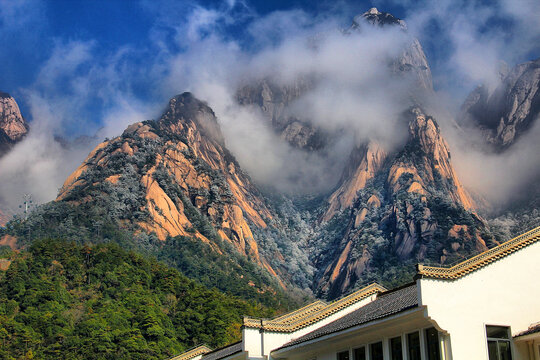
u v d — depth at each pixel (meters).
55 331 115.44
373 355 32.66
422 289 28.06
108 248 165.00
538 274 29.89
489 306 28.66
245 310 146.12
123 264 157.25
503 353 28.25
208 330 128.25
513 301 29.03
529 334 27.80
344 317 40.06
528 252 30.09
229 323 132.25
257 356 39.81
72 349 108.62
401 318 29.52
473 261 29.23
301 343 37.00
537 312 29.20
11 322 113.94
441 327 27.70
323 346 36.09
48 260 149.88
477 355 27.80
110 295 141.12
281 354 38.94
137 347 110.38
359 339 33.56
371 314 34.19
